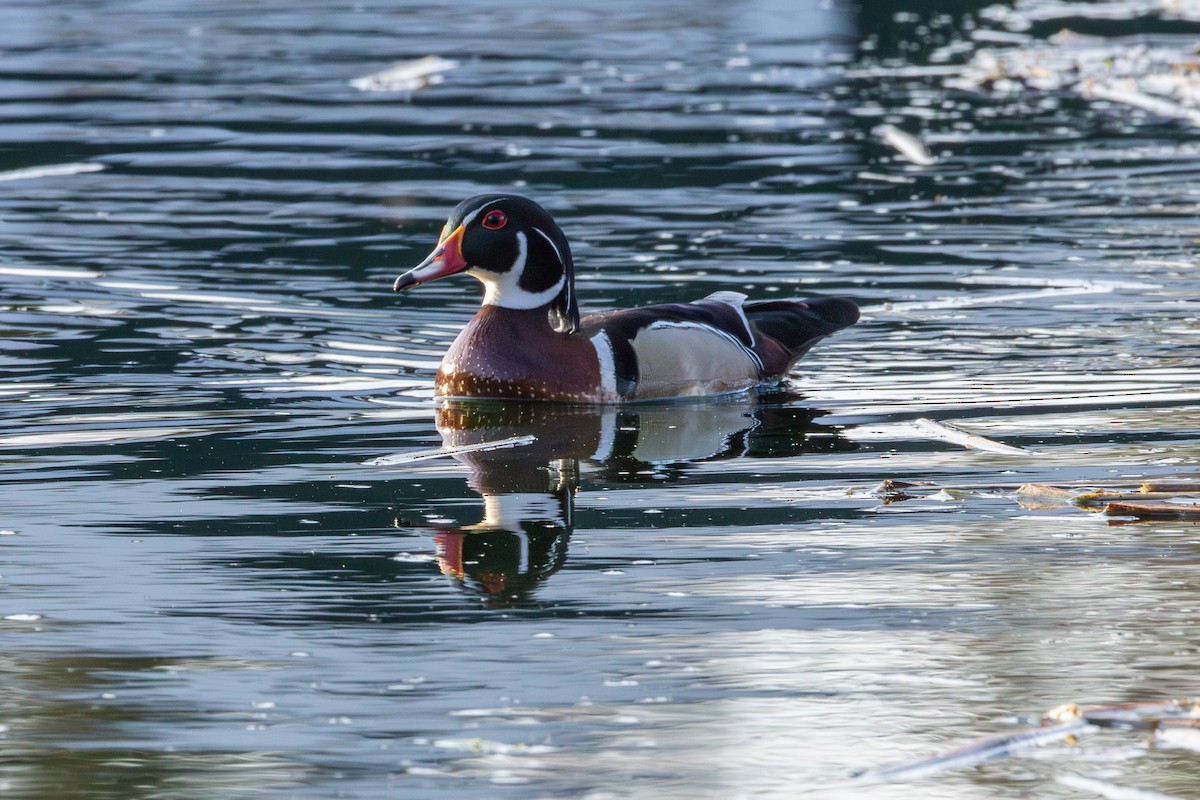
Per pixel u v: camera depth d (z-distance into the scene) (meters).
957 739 7.76
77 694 8.23
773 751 7.66
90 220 21.33
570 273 14.16
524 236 14.00
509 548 10.25
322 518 10.87
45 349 15.66
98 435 12.97
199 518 10.88
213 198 22.64
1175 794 7.21
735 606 9.32
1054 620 9.10
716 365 14.34
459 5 43.06
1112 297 17.34
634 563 10.01
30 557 10.12
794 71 33.25
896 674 8.45
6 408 13.77
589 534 10.55
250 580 9.72
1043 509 11.04
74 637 8.91
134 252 19.62
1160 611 9.20
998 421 13.22
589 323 14.38
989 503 11.17
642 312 14.52
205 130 27.66
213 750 7.66
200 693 8.24
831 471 11.94
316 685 8.32
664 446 12.68
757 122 28.02
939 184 23.16
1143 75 31.41
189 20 40.69
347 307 17.34
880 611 9.25
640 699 8.19
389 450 12.58
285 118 28.72
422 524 10.73
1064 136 26.55
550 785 7.37
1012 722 7.92
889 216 21.33
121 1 43.44
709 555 10.14
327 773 7.47
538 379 13.95
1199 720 7.78
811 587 9.59
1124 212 21.30
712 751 7.66
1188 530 10.56
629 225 20.92
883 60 34.44
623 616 9.20
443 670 8.51
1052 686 8.29
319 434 13.02
